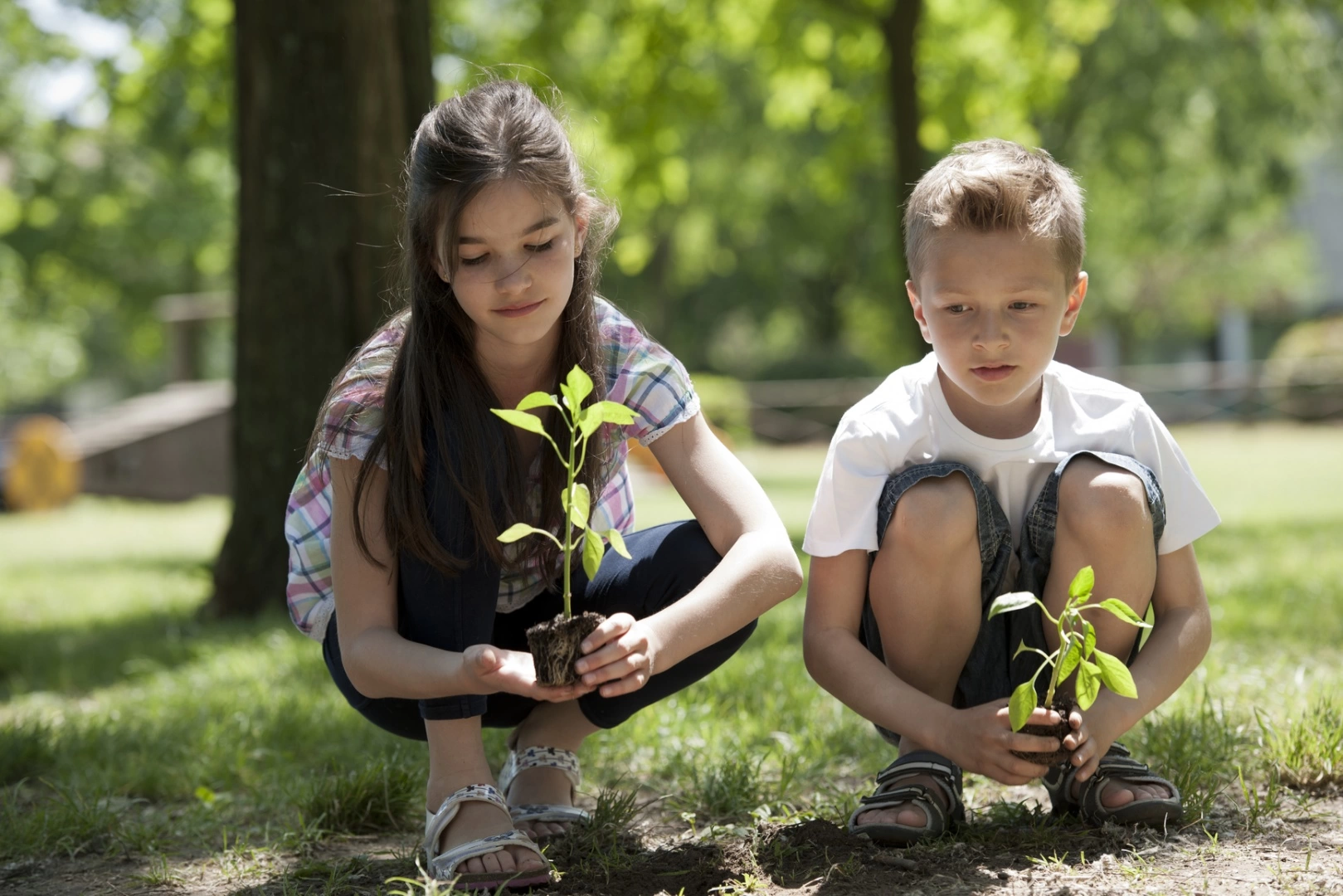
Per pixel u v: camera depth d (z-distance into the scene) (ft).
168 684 12.79
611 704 6.82
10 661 14.76
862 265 79.51
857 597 6.73
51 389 100.01
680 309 96.58
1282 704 9.14
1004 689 6.72
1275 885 5.54
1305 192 92.53
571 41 33.12
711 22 32.99
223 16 27.48
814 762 8.29
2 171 62.64
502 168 5.91
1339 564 17.07
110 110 30.99
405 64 16.75
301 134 16.39
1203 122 64.95
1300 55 61.87
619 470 7.19
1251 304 95.86
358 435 6.36
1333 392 69.31
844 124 38.06
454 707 6.25
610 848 6.51
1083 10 34.55
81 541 32.60
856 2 32.19
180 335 50.78
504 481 6.37
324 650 7.15
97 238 65.26
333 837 7.37
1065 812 6.75
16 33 33.19
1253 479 36.96
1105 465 6.41
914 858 6.08
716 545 6.66
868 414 6.75
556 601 6.98
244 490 17.11
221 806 8.14
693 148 67.36
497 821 6.11
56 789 8.35
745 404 68.74
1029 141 35.35
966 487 6.37
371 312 16.71
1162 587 6.81
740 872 6.10
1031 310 6.23
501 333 6.13
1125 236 72.90
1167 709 9.02
